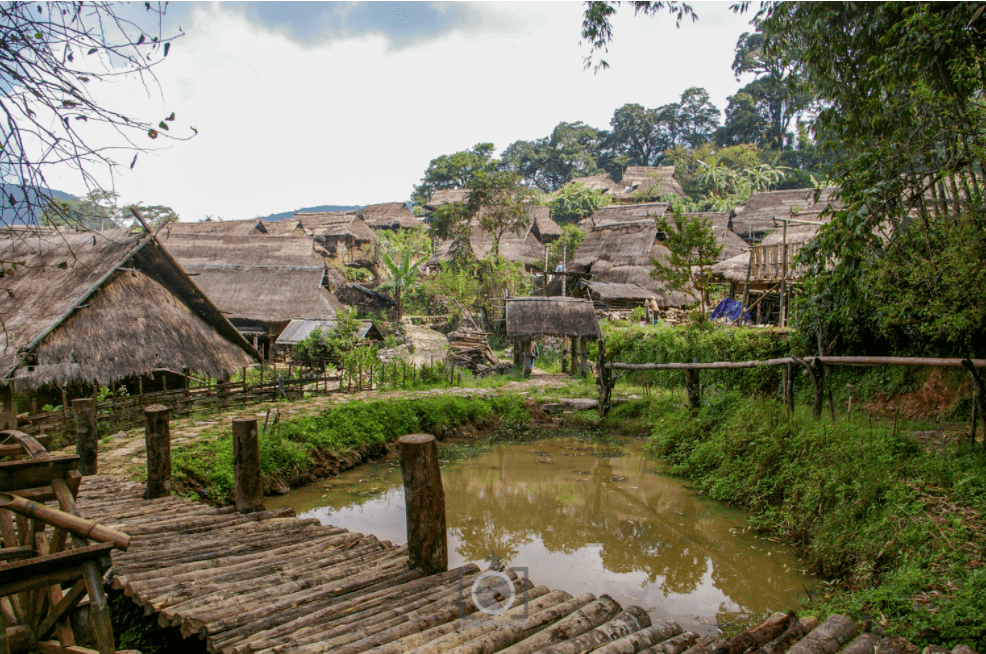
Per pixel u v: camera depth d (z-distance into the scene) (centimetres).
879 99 852
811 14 941
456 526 832
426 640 346
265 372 1972
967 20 726
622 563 702
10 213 307
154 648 450
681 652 339
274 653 333
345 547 552
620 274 3188
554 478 1062
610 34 992
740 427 1024
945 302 830
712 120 7381
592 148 7994
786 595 607
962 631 406
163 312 1332
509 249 4319
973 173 779
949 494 618
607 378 1516
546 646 341
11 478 267
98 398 1183
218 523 615
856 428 820
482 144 5747
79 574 243
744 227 4081
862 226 767
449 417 1410
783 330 1416
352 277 4322
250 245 3278
